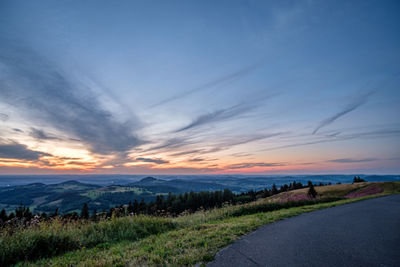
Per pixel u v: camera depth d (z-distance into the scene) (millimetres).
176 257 4723
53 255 6074
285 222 8883
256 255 4801
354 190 46594
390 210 12391
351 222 8750
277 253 4926
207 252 5000
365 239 6090
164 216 11625
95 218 9406
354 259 4535
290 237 6363
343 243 5699
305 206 15391
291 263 4328
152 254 5074
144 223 9062
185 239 6320
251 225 8031
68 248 6543
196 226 8391
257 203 15211
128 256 5109
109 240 7430
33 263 5391
